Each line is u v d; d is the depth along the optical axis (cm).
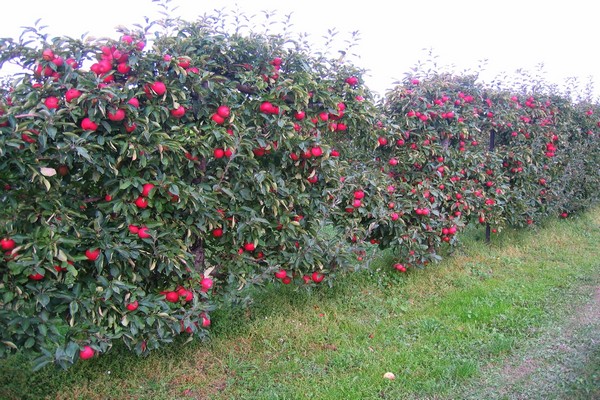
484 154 604
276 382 324
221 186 338
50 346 337
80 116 273
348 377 323
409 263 504
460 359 340
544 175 710
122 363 343
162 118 306
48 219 266
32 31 273
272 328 390
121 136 283
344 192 427
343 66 416
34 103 264
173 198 311
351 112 410
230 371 336
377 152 539
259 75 360
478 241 663
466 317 415
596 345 349
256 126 360
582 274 529
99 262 280
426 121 541
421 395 302
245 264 372
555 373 314
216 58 347
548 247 640
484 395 296
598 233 729
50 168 255
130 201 297
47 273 267
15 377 314
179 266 314
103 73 287
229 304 407
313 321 408
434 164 539
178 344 365
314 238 394
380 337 381
